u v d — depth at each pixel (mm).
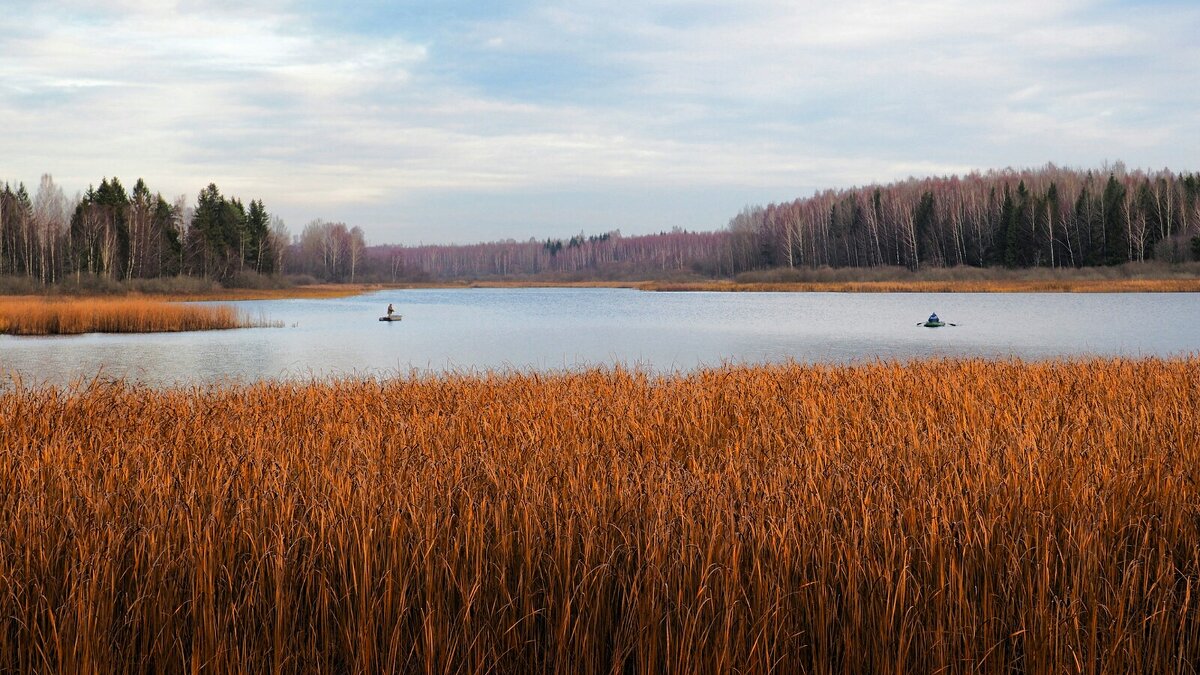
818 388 10383
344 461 6090
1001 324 38469
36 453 6211
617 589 4656
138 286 76438
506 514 4902
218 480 5426
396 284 164500
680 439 7320
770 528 4684
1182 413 8031
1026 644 4309
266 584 4527
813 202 131875
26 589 4332
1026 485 5383
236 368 24422
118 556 4535
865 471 5785
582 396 9641
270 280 101938
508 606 4469
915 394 9727
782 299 70375
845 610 4414
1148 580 4789
